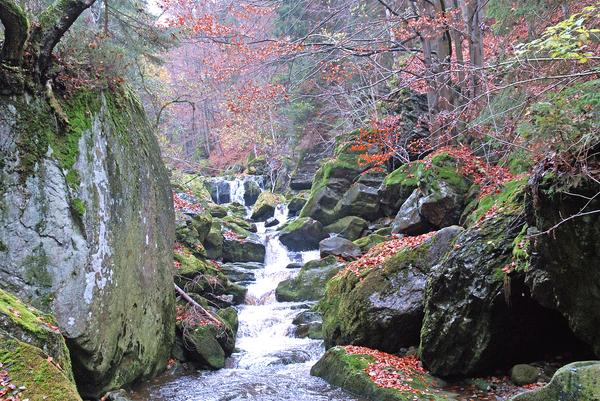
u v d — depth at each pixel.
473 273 6.83
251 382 8.20
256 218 22.56
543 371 6.65
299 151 27.14
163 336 8.77
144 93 16.84
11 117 6.07
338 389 7.54
